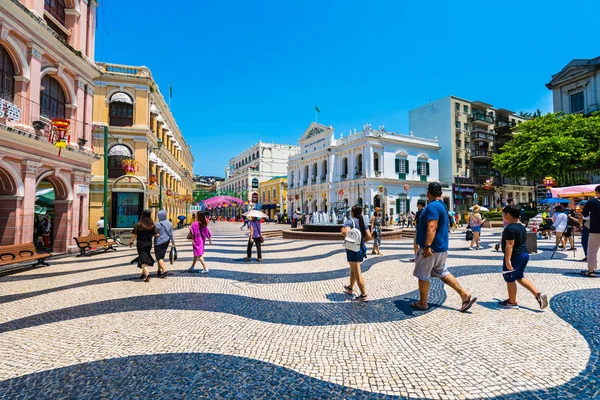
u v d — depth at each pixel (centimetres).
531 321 458
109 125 2177
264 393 295
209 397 289
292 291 655
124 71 2270
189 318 496
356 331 438
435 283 686
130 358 365
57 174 1202
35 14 1048
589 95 3688
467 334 418
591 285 648
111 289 681
